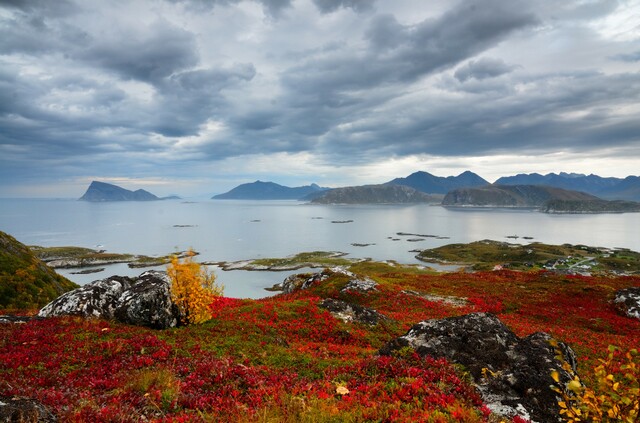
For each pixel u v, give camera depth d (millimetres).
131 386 11133
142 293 21578
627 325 34344
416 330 15602
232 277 163500
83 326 19297
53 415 8656
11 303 38688
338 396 10914
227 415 9188
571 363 13516
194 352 16688
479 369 12977
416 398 10336
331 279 48094
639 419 6242
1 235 49781
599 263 196375
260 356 16906
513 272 65125
